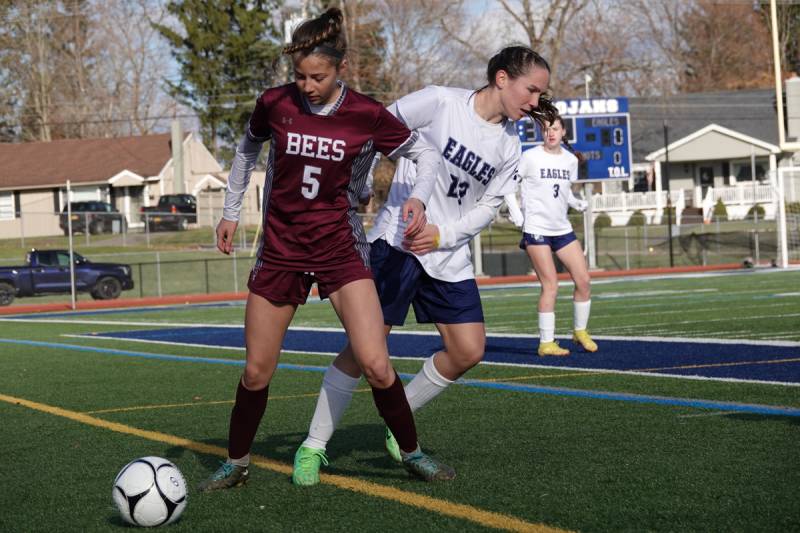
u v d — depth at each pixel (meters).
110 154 57.16
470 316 5.14
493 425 6.30
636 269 33.31
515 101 5.01
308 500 4.50
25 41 70.31
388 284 5.12
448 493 4.52
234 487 4.79
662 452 5.25
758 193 52.03
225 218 4.80
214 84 67.06
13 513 4.51
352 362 4.82
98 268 30.48
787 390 7.26
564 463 5.07
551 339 10.23
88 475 5.25
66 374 10.22
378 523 4.07
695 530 3.81
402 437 4.75
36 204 53.94
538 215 10.14
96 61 72.06
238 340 13.89
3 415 7.52
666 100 58.78
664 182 59.50
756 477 4.61
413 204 4.57
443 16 46.62
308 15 31.75
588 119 33.47
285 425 6.58
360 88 48.12
